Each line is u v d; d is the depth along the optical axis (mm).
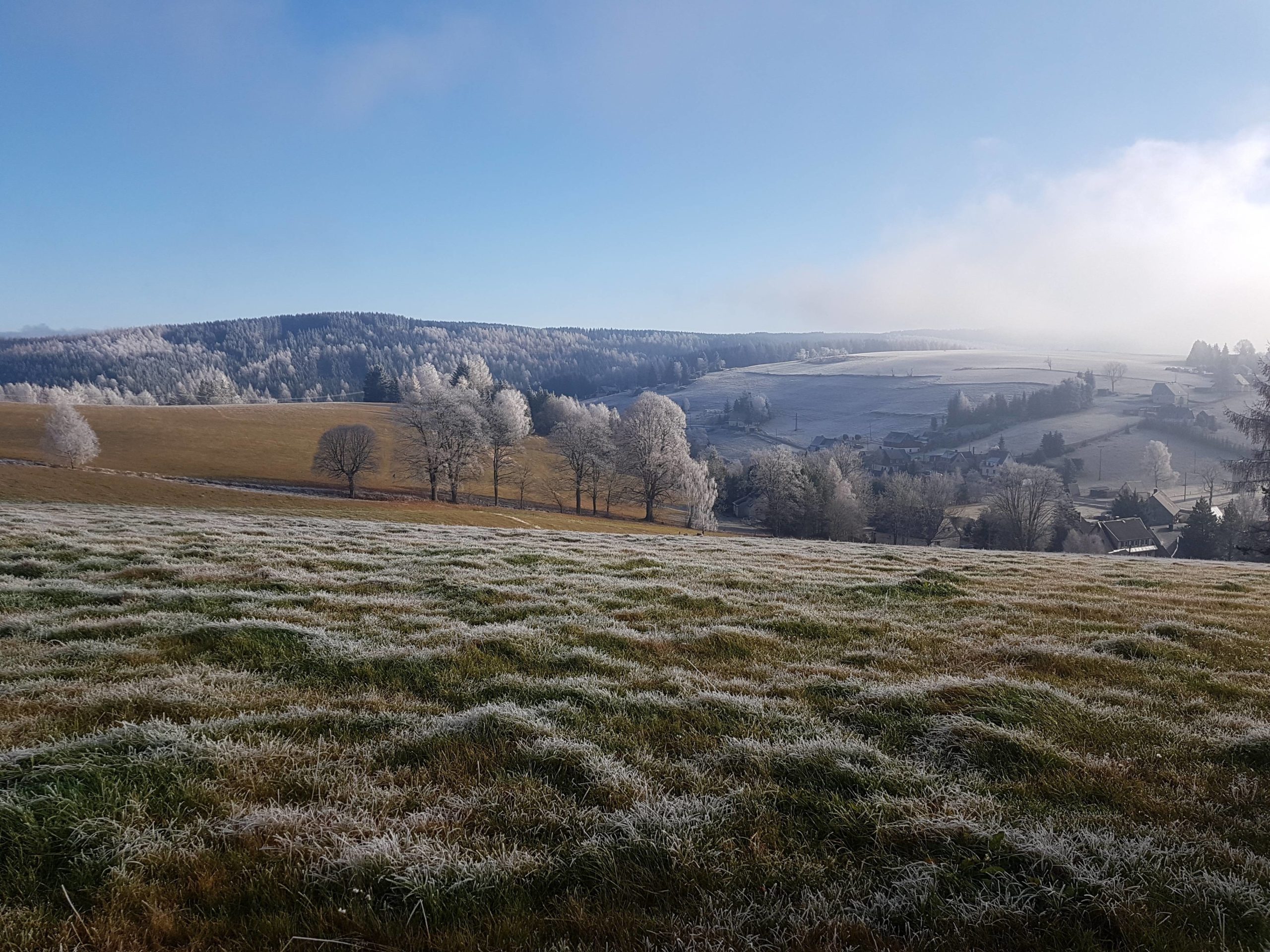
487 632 10578
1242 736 6773
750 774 5715
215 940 3695
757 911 3965
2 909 3801
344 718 6848
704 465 86188
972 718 6844
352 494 76625
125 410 113000
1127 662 9688
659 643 10422
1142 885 4164
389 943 3650
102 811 4641
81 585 13414
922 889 4117
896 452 163250
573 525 66938
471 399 80188
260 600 12664
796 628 11758
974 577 19453
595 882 4188
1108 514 99750
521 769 5711
